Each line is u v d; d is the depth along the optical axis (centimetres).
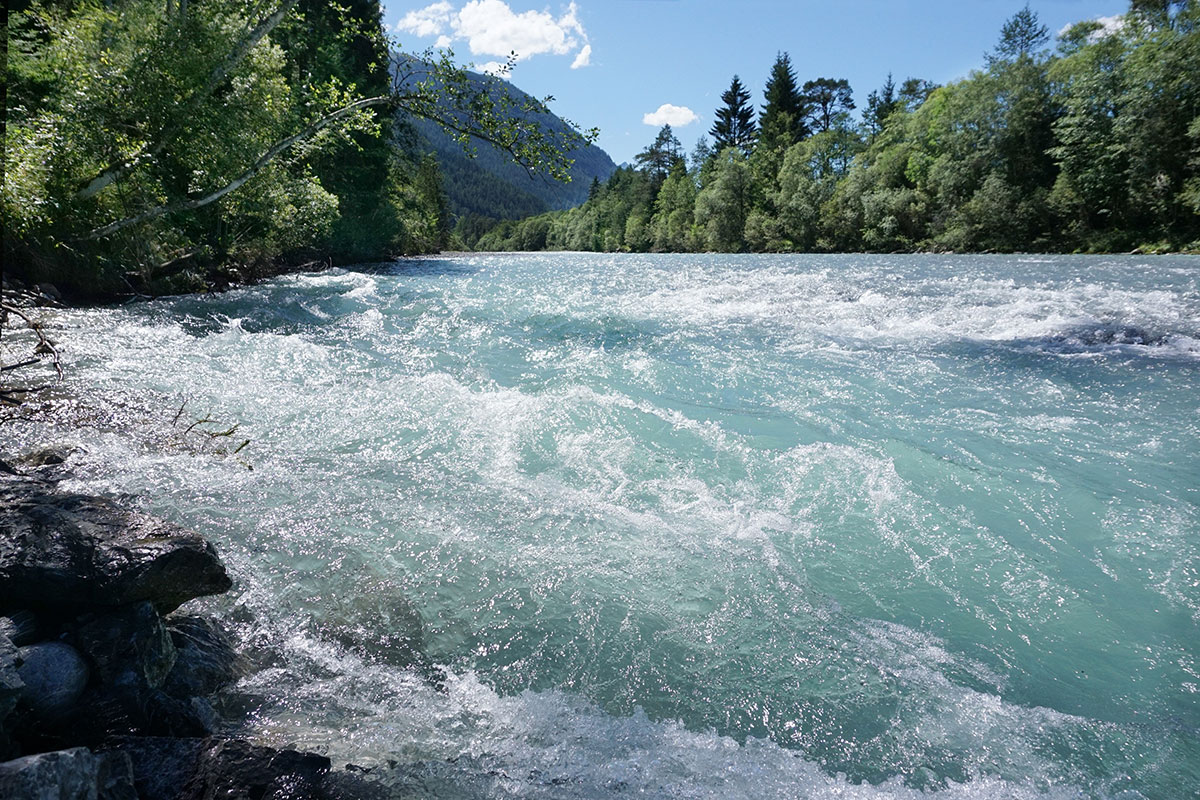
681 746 276
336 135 1394
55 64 1242
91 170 1204
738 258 4006
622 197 10644
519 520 457
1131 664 319
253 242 1994
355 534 432
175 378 763
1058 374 812
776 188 7031
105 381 733
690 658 329
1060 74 3956
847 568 402
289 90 1528
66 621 276
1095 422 634
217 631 325
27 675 240
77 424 596
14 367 690
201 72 1226
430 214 5431
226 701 286
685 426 622
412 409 668
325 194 2078
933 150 4994
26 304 1096
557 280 2142
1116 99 3506
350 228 2978
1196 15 3316
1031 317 1167
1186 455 548
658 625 353
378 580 383
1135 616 352
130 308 1232
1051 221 3838
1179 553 403
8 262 1152
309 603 361
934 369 851
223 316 1212
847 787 254
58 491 348
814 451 559
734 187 7144
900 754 271
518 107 1182
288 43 2345
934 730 283
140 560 287
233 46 1251
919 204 4719
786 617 359
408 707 295
